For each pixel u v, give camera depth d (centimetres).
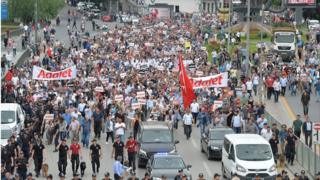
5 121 5312
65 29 14925
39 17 14050
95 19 18375
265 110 6462
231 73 8044
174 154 4438
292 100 7481
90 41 11469
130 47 10450
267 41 12431
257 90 7606
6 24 14175
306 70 8019
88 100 6262
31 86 6600
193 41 12238
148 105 6122
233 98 6375
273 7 16825
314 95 7862
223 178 4684
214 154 5162
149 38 11819
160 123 5234
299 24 16225
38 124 5391
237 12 15588
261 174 4378
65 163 4594
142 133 5009
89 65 8375
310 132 5294
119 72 7656
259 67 8138
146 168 4656
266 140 4675
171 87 6700
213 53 9712
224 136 4884
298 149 5041
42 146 4669
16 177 3875
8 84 6359
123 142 5094
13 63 8488
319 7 18538
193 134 6062
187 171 4278
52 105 5750
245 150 4469
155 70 7956
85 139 5516
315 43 11500
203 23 15850
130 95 6219
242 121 5531
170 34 12938
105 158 5203
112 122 5588
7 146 4462
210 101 6300
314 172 4588
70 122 5494
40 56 10150
